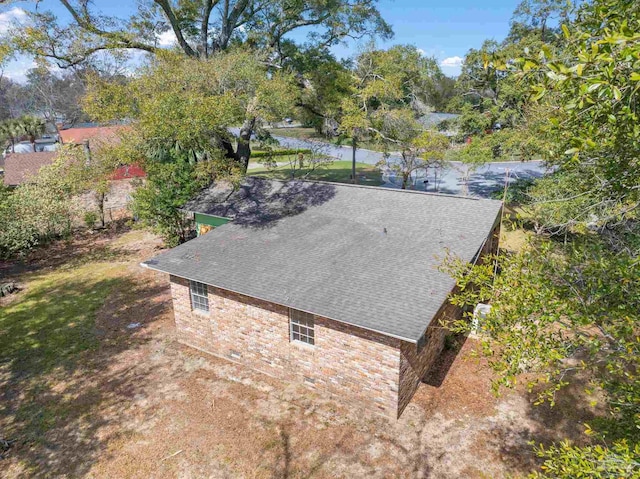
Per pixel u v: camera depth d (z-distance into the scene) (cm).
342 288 1092
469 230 1305
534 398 1076
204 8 2548
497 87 3008
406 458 912
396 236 1331
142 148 1948
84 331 1488
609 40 352
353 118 2605
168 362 1295
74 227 2703
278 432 999
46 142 6025
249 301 1192
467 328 604
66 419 1070
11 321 1574
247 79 1897
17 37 2017
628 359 491
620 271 513
